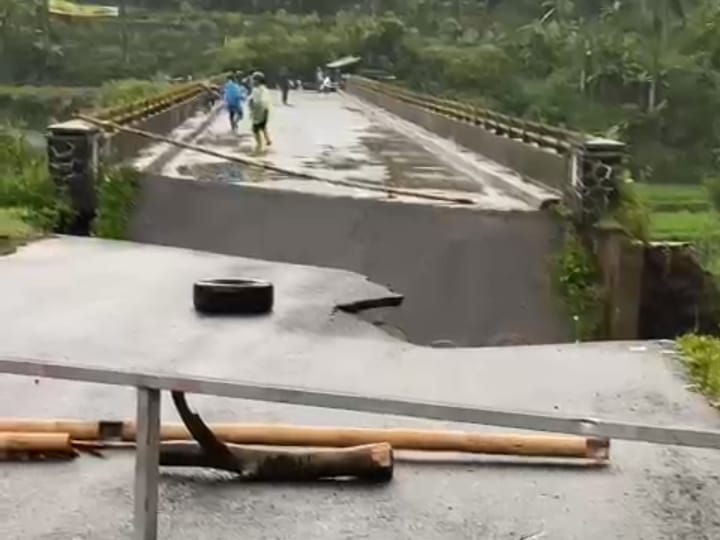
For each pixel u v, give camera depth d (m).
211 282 10.11
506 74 57.59
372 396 4.34
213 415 6.46
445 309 14.38
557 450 5.93
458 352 8.55
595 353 8.52
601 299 13.53
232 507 5.18
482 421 4.32
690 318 13.45
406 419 6.52
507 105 51.38
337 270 12.88
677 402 7.08
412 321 14.29
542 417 4.31
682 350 8.52
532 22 64.00
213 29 85.75
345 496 5.37
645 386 7.49
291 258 15.33
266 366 7.93
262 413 6.56
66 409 6.60
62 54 71.56
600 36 48.22
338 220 15.27
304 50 78.62
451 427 6.39
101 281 11.34
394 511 5.19
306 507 5.21
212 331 9.06
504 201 15.45
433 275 14.52
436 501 5.33
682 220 21.25
